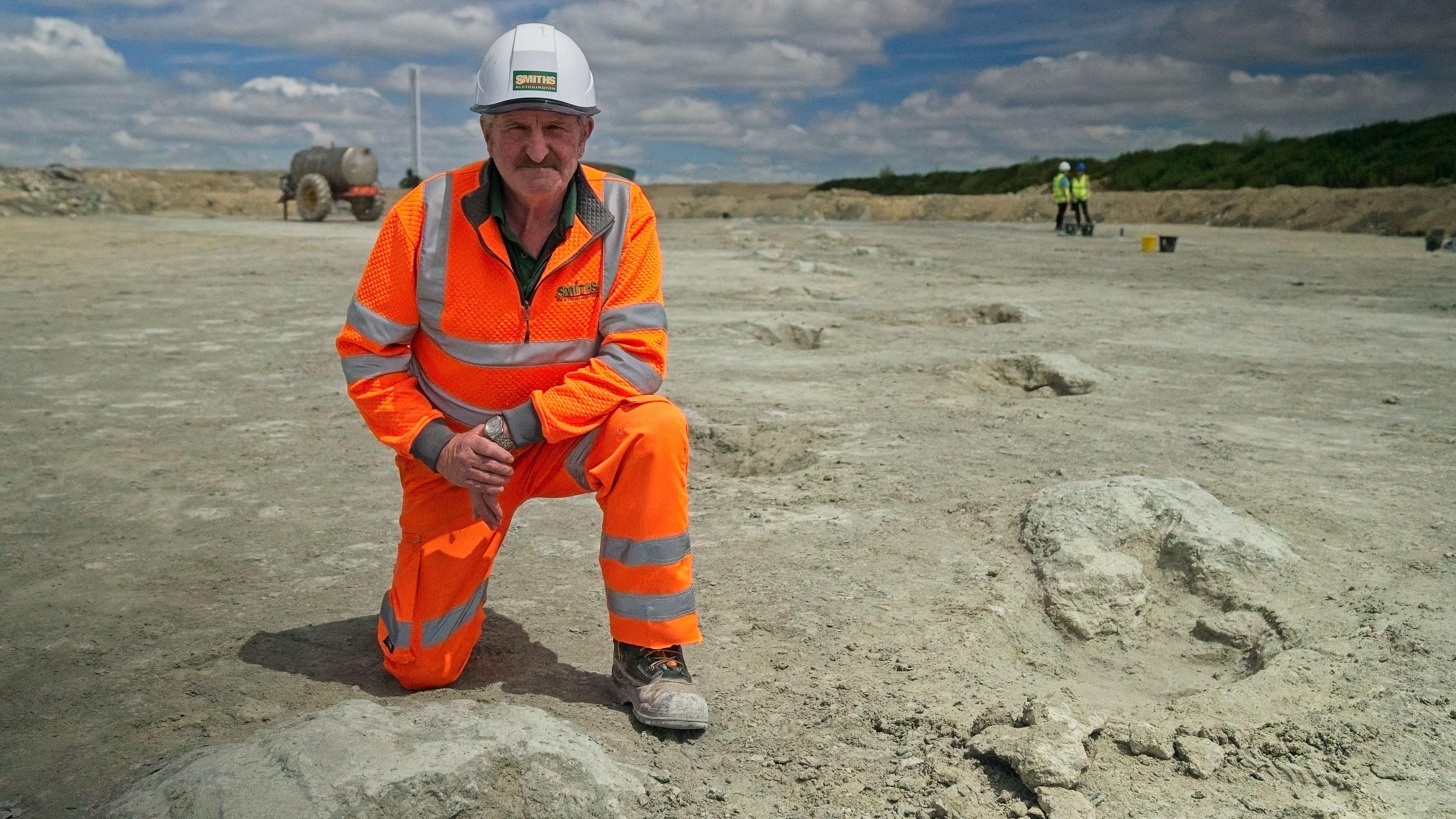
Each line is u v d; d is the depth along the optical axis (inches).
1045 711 97.2
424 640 105.9
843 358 311.0
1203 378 282.2
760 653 118.8
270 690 108.4
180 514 170.2
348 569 145.9
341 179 1136.8
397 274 101.8
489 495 100.4
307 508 173.5
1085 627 132.3
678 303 444.1
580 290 103.3
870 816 87.7
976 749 94.7
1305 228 1184.2
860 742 99.6
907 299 470.6
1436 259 727.1
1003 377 283.9
